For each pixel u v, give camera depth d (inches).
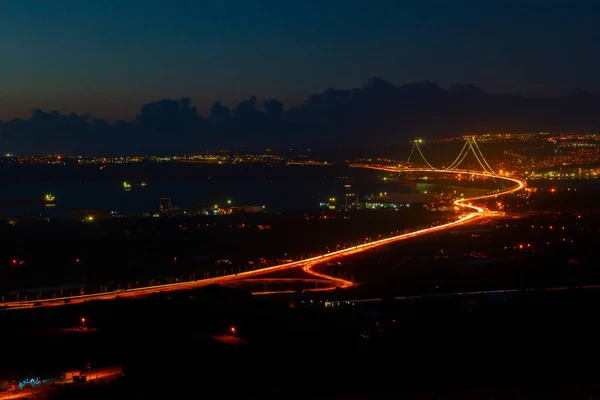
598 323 2768.2
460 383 2167.8
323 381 2183.8
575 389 2086.6
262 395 2089.1
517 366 2321.6
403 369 2309.3
